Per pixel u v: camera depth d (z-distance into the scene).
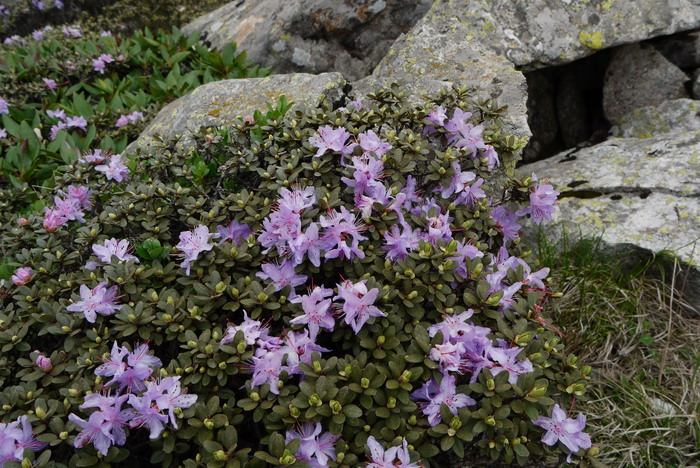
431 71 3.49
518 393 1.66
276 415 1.62
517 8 3.74
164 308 1.83
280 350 1.75
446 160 2.23
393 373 1.69
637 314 2.89
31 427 1.61
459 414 1.65
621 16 3.79
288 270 1.96
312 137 2.26
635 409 2.53
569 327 2.87
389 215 2.00
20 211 3.14
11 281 2.22
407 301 1.86
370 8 4.41
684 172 3.23
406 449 1.56
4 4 8.47
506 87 3.21
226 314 1.93
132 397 1.54
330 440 1.63
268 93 3.37
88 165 2.66
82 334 1.94
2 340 1.86
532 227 3.24
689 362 2.72
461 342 1.78
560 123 4.68
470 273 1.96
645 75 4.20
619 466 2.35
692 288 2.86
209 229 2.13
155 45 5.27
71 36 6.53
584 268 3.05
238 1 5.75
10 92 4.70
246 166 2.40
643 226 3.03
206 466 1.58
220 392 1.72
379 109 2.54
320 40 4.64
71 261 2.19
